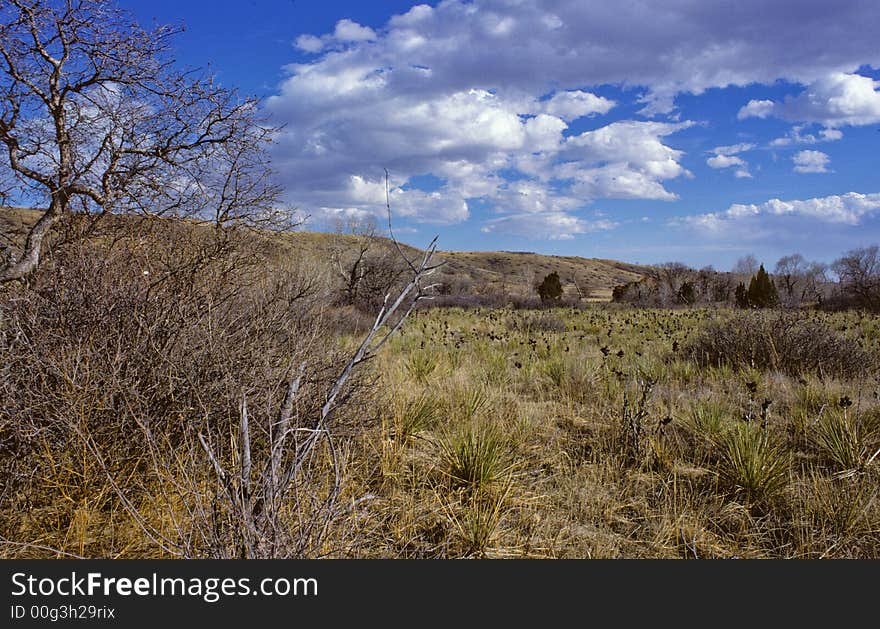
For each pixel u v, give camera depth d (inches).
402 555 111.4
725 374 272.7
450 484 144.8
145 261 154.3
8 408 110.3
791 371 282.8
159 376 124.0
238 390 129.7
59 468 112.0
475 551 115.3
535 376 275.0
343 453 141.2
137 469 120.6
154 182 193.8
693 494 141.3
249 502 90.7
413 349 334.3
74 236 173.0
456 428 175.8
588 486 145.1
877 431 177.5
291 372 138.9
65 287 134.0
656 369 283.0
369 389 173.0
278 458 96.9
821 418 182.7
